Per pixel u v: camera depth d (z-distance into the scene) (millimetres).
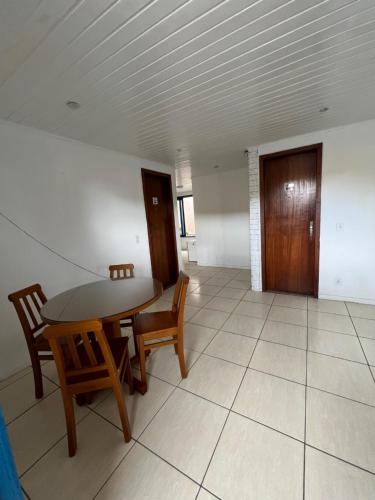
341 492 1002
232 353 2033
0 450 560
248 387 1628
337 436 1245
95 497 1050
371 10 1063
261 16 1071
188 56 1313
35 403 1639
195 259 6297
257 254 3486
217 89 1692
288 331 2330
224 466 1136
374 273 2725
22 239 2062
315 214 2982
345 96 1901
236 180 4875
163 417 1438
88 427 1411
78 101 1718
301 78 1616
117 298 1652
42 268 2217
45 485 1112
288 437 1256
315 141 2768
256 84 1658
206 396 1576
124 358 1513
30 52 1188
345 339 2123
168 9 1006
